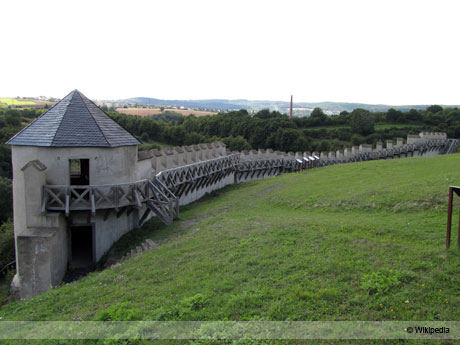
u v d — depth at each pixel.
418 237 11.13
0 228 29.14
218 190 36.22
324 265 9.47
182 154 29.38
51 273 15.70
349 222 13.88
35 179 16.42
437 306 7.08
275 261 10.23
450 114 108.06
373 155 53.53
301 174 33.25
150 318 8.02
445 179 18.34
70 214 17.73
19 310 10.84
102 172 18.36
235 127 92.56
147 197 19.81
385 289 7.80
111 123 20.09
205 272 10.36
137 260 13.15
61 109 18.97
